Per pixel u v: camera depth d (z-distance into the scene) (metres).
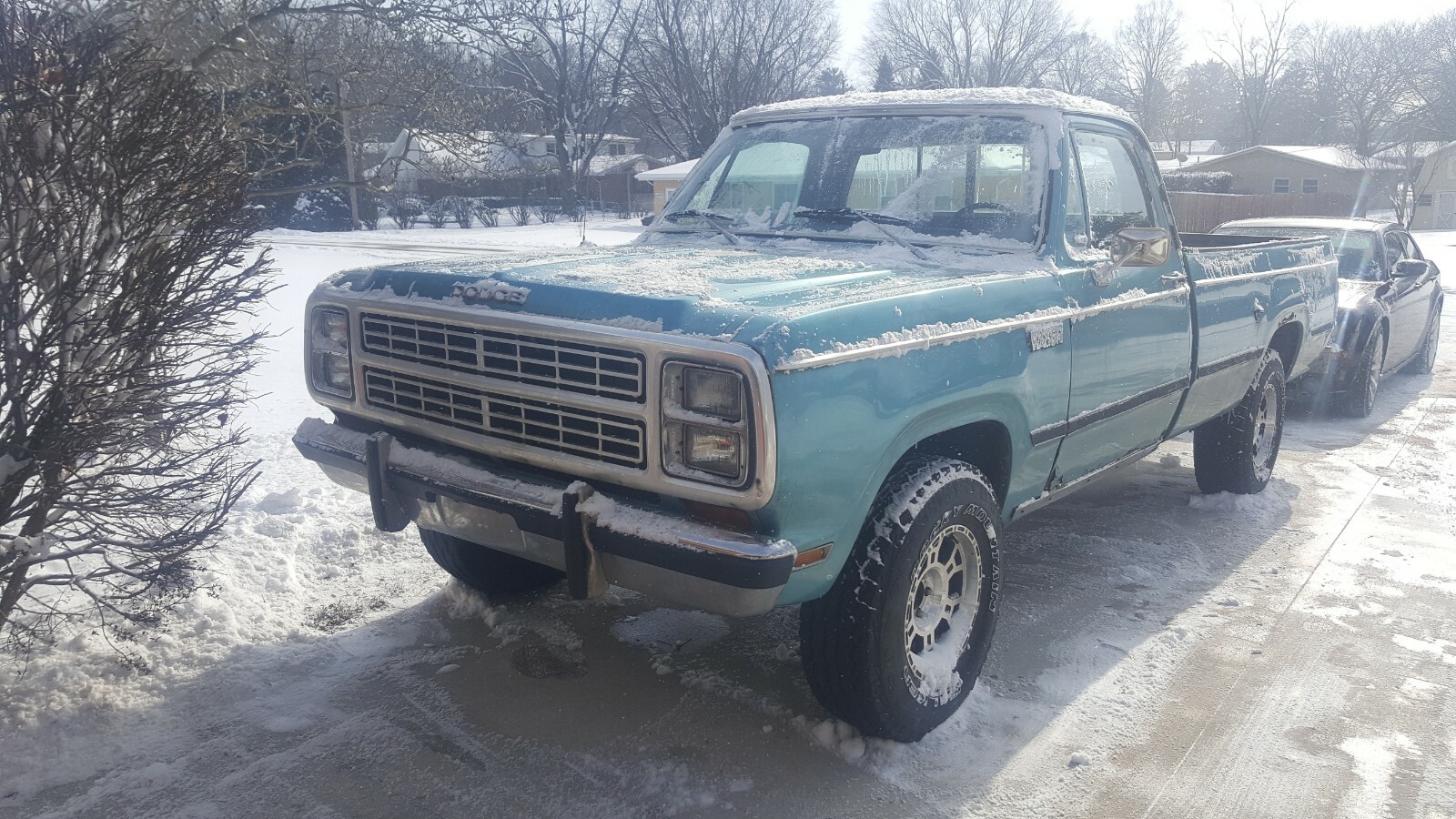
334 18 9.62
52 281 3.04
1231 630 4.41
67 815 2.96
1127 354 4.33
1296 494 6.42
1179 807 3.16
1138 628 4.42
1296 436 8.13
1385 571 5.11
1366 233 9.78
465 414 3.30
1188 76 83.94
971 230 4.12
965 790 3.22
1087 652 4.18
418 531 5.19
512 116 19.25
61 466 3.11
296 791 3.11
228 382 3.46
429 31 10.01
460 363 3.24
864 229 4.21
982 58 64.69
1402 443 7.85
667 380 2.78
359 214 39.50
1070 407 3.99
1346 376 8.52
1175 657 4.15
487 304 3.18
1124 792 3.23
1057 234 4.04
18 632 3.70
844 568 3.20
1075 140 4.30
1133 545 5.45
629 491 3.02
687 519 2.88
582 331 2.91
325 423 3.87
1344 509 6.11
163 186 3.11
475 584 4.39
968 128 4.29
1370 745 3.51
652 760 3.32
